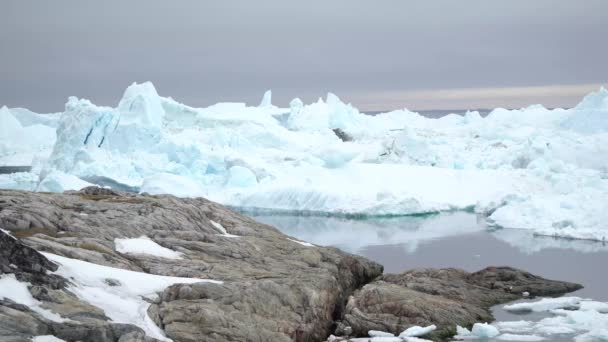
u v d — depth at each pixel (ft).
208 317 59.47
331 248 98.17
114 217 83.71
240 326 60.54
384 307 73.92
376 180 218.79
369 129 371.35
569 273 107.34
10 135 369.91
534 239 145.69
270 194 209.56
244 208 209.36
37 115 411.95
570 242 141.49
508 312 79.10
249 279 72.13
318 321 69.77
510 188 208.74
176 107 332.80
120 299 59.11
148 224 84.64
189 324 58.44
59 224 75.56
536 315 77.77
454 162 248.11
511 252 129.18
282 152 278.26
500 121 341.21
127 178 233.55
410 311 72.49
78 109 250.57
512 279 93.30
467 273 94.79
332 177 223.51
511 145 290.15
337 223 177.17
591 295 89.25
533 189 207.72
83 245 71.41
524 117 337.31
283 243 93.45
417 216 190.19
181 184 206.69
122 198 95.91
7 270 53.52
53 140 378.73
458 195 209.67
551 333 70.08
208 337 57.77
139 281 64.18
